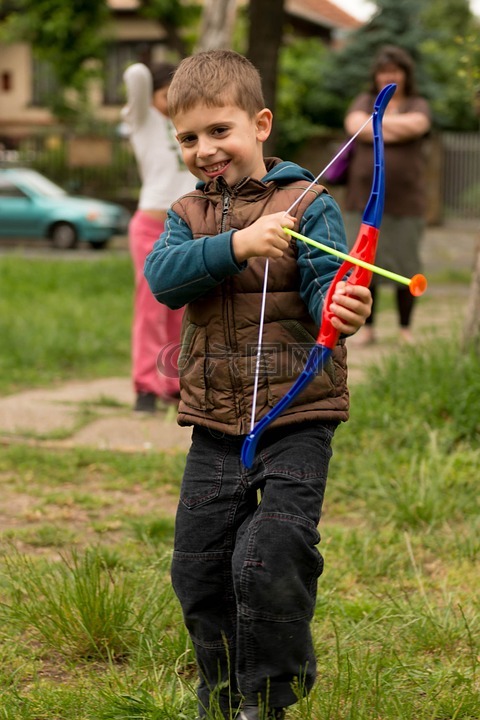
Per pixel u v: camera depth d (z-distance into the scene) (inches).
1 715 135.7
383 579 184.5
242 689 120.3
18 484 242.4
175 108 126.6
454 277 708.0
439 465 229.5
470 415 256.4
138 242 300.2
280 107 1284.4
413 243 389.4
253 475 122.5
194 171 129.0
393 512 213.2
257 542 117.0
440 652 154.6
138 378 311.4
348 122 382.6
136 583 171.6
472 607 169.6
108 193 1339.8
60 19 1043.3
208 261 118.3
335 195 1026.1
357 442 256.1
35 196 1007.6
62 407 324.5
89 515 221.8
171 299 123.7
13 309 530.3
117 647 156.1
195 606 126.0
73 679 148.6
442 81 1371.8
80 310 523.5
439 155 1258.6
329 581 179.5
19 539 203.9
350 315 111.7
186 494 126.1
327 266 119.3
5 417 309.4
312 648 122.0
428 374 281.3
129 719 133.7
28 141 1402.6
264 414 122.0
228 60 127.1
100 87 1525.6
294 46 1400.1
